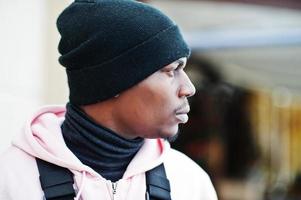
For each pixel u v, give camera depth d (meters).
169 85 2.58
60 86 5.14
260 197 11.96
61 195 2.52
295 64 9.62
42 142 2.67
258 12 8.45
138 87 2.57
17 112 4.84
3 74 4.76
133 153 2.72
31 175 2.58
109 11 2.58
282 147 12.84
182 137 10.33
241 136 10.98
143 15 2.58
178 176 2.80
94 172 2.61
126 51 2.55
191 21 8.37
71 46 2.65
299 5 8.26
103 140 2.62
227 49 8.75
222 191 10.82
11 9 4.82
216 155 10.60
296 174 12.95
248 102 11.01
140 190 2.65
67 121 2.70
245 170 11.23
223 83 10.27
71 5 2.70
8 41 4.80
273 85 10.48
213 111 10.42
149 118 2.58
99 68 2.57
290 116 12.74
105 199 2.60
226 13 8.41
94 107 2.63
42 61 5.10
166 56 2.56
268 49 9.44
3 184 2.58
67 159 2.58
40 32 5.07
